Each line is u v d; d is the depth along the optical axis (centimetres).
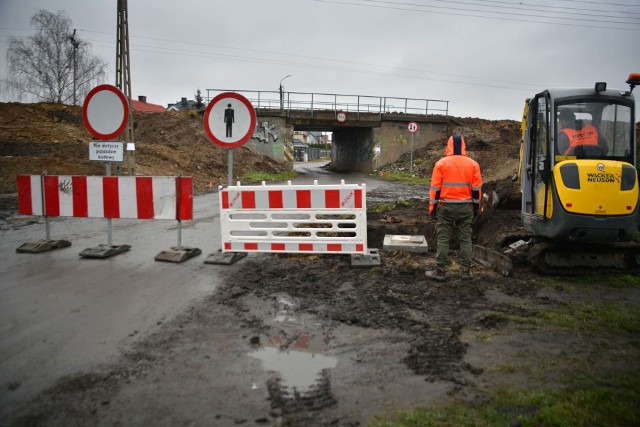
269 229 684
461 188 580
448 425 277
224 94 696
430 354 379
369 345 397
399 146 3619
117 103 728
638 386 324
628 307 496
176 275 614
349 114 3484
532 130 674
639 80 612
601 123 607
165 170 2161
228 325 443
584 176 570
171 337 415
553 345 396
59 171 1730
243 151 3067
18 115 2523
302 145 9431
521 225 830
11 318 458
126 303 504
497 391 318
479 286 568
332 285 570
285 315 470
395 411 294
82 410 299
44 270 636
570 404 297
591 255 622
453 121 3722
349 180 2730
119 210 723
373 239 862
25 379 339
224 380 338
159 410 298
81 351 386
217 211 1260
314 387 327
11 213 1173
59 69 4022
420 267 645
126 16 1783
